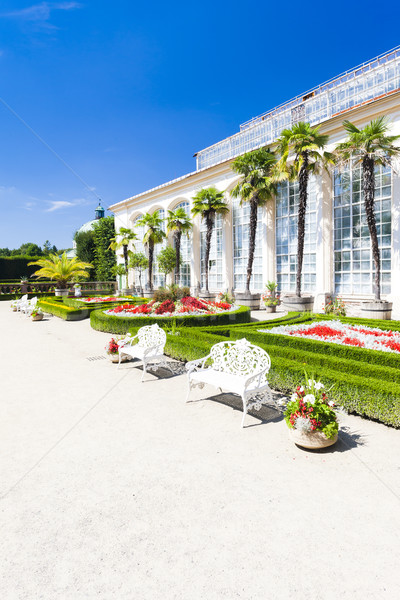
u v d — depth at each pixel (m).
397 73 14.38
